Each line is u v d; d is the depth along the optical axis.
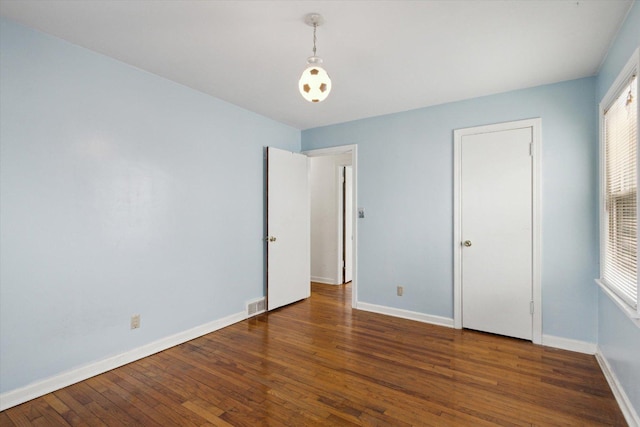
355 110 3.75
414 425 1.85
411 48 2.33
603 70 2.50
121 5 1.86
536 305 2.98
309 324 3.53
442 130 3.49
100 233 2.45
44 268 2.16
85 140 2.36
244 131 3.71
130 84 2.63
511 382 2.31
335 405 2.04
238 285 3.63
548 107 2.94
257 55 2.46
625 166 2.07
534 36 2.16
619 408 2.00
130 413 1.96
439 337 3.15
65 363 2.26
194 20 2.01
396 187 3.79
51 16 1.97
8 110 2.01
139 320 2.70
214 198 3.35
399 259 3.77
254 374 2.43
